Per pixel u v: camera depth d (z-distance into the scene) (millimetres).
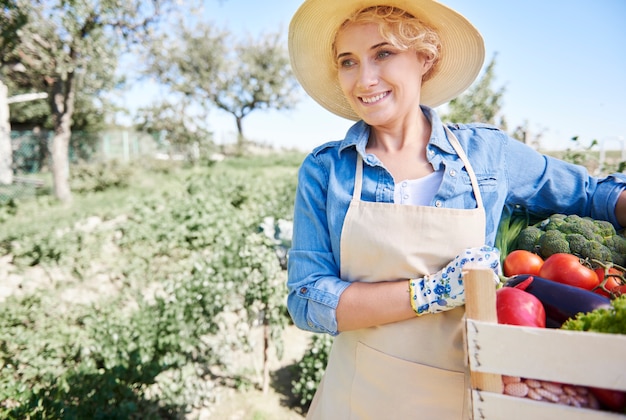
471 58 1436
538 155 1438
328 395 1434
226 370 3799
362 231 1242
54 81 12195
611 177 1468
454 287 1117
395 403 1240
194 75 25750
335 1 1302
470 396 882
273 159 26578
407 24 1236
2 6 9062
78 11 9625
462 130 1402
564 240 1371
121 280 5531
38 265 6469
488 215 1305
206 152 23406
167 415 3252
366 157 1315
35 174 17422
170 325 3264
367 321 1222
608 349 768
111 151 21875
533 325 979
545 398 838
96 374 2996
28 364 3447
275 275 3611
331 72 1624
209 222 6105
